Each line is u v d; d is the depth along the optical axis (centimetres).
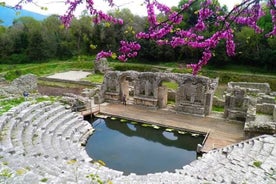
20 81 3516
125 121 3048
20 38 8088
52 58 8269
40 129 2283
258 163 1579
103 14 848
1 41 7625
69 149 2108
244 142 2136
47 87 4916
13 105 2631
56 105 2923
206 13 802
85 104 3256
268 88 4194
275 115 2581
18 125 2183
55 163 1519
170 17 810
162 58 6900
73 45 8169
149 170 2084
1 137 1848
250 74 5750
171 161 2241
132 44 990
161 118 3088
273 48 5659
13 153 1519
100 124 3031
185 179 1436
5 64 7594
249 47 5866
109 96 3647
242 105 2995
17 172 984
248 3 685
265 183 1270
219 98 3869
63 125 2572
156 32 837
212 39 816
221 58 5934
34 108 2616
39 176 1005
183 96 3250
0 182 924
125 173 2030
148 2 838
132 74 3456
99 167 1642
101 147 2480
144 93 3456
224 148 2122
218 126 2859
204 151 2295
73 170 1358
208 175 1504
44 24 8581
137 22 5203
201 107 3156
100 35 6341
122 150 2431
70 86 4947
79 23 7469
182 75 3219
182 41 871
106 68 6138
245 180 1323
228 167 1598
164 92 3403
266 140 2025
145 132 2862
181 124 2909
